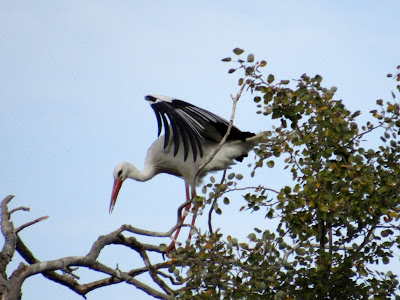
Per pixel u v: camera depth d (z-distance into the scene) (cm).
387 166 1038
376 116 1037
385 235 1039
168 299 1023
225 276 994
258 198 1027
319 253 1016
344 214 1023
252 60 1052
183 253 1030
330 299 1052
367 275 1017
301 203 1002
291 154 1055
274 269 1006
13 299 994
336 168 1012
